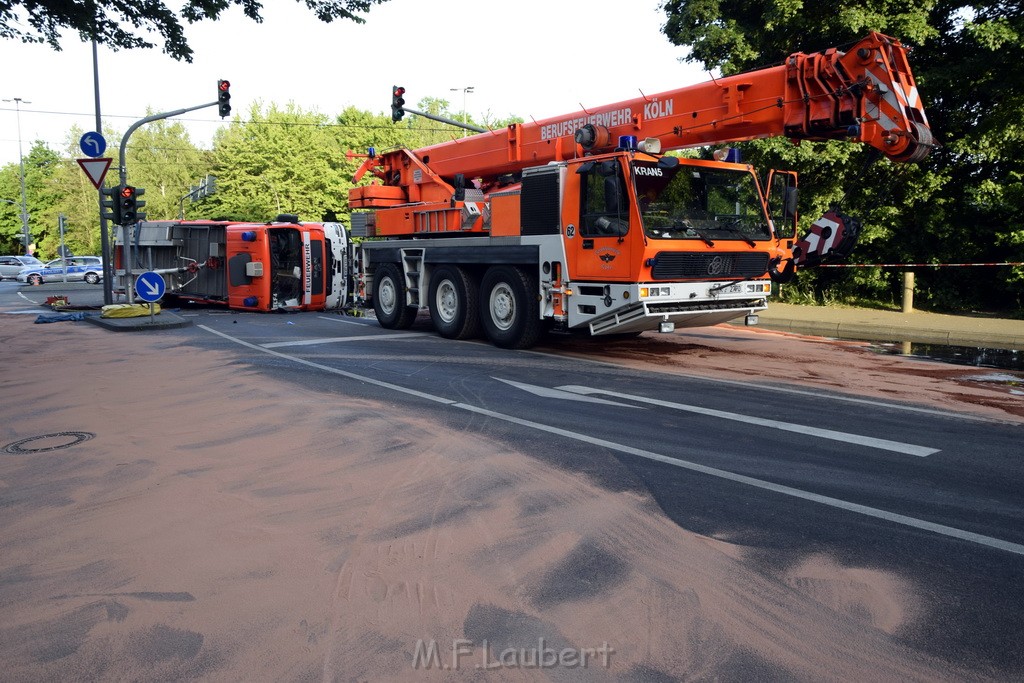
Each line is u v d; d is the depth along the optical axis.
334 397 8.20
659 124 10.62
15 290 37.50
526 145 12.59
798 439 6.24
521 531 4.30
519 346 11.69
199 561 3.97
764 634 3.18
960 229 17.05
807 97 9.10
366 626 3.27
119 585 3.72
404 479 5.28
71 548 4.20
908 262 17.78
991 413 7.20
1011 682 2.82
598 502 4.76
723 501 4.77
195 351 12.29
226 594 3.59
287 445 6.25
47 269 44.75
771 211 10.83
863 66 8.75
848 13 15.85
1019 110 15.40
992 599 3.47
